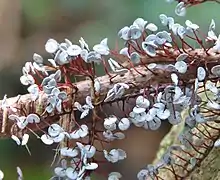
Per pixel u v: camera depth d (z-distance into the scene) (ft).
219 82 0.78
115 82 0.78
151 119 0.75
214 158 0.92
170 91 0.76
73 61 0.78
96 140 0.81
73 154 0.77
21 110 0.79
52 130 0.76
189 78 0.78
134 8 2.15
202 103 0.85
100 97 0.78
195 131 0.88
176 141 1.05
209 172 0.92
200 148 0.90
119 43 2.08
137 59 0.76
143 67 0.78
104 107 0.81
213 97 0.83
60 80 0.79
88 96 0.76
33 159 2.10
